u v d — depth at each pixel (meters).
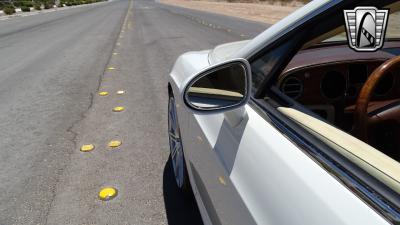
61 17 35.47
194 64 2.96
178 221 3.07
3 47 14.83
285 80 2.41
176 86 3.11
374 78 2.01
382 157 1.16
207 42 13.89
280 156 1.39
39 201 3.40
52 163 4.16
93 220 3.10
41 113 5.98
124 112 5.95
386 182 1.05
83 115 5.84
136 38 16.38
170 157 4.27
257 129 1.63
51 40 16.78
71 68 9.78
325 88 2.48
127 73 8.96
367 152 1.20
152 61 10.48
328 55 2.47
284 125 1.54
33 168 4.05
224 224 1.76
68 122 5.52
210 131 2.09
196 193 2.59
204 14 32.47
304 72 2.41
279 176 1.33
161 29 20.09
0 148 4.62
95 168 4.02
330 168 1.20
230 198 1.64
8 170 4.02
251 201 1.42
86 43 15.23
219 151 1.88
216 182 1.89
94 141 4.78
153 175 3.85
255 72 1.87
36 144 4.71
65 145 4.66
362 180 1.10
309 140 1.38
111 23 26.28
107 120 5.58
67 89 7.50
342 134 1.35
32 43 15.83
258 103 1.80
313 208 1.12
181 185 3.38
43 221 3.10
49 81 8.27
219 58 2.59
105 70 9.40
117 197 3.44
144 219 3.11
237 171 1.61
